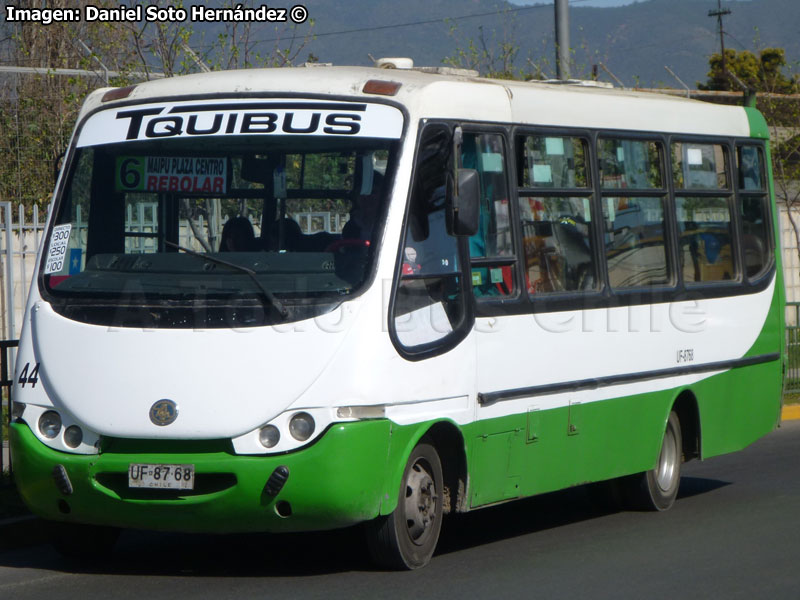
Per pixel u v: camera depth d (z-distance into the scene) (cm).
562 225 1856
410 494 1573
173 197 1602
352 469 1449
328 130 1584
